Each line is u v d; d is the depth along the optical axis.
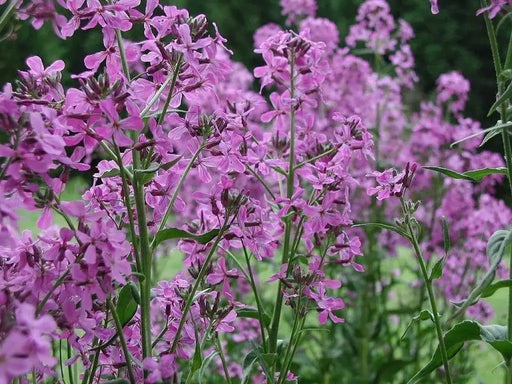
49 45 4.42
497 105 0.76
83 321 0.68
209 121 0.73
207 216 0.79
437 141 1.62
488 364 1.63
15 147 0.62
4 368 0.55
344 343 1.47
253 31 4.30
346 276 1.43
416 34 3.64
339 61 1.67
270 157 0.86
